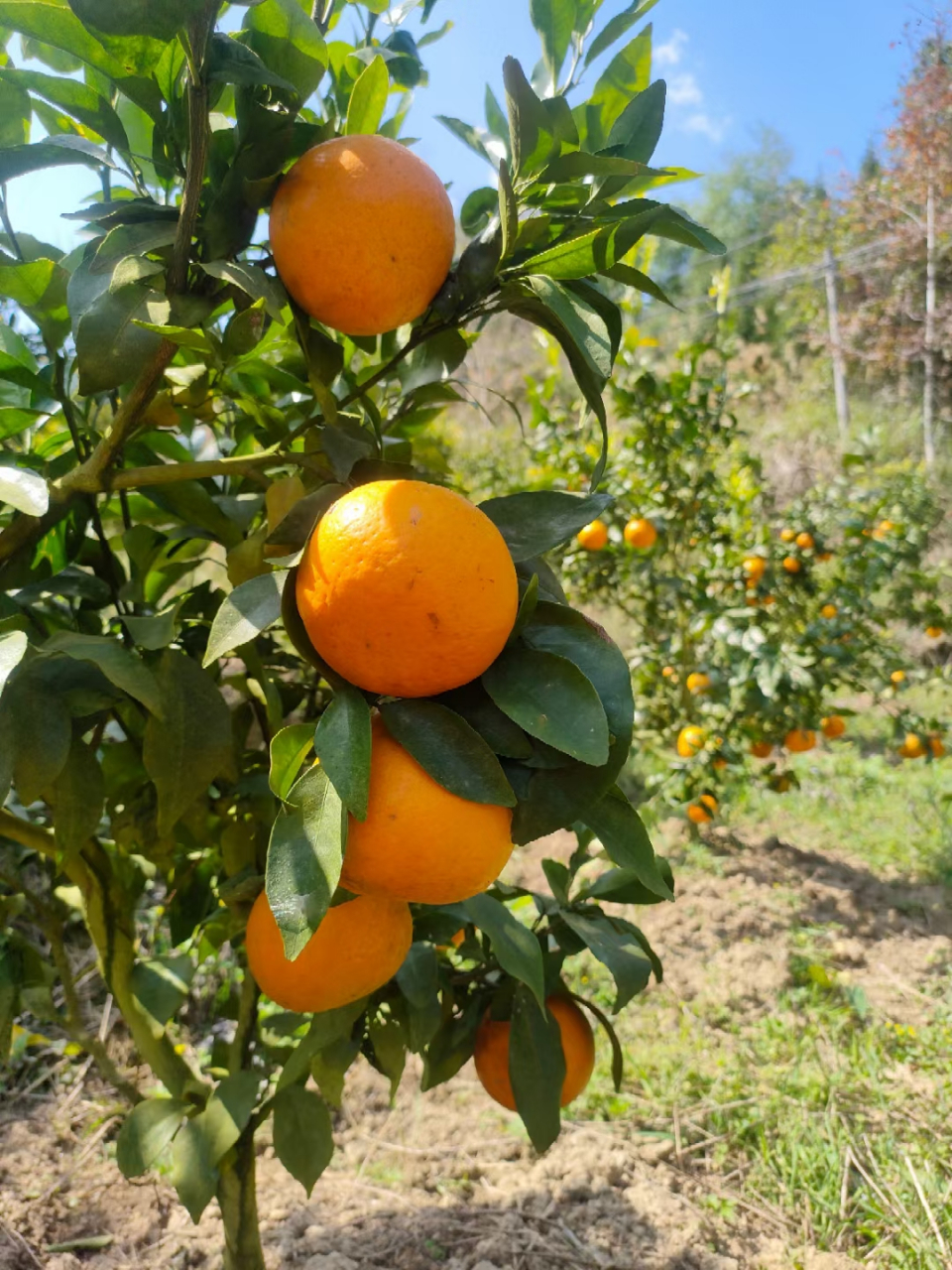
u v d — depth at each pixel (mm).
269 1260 853
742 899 1706
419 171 368
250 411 508
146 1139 549
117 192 511
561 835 1923
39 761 429
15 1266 847
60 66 475
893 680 2029
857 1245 944
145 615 503
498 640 327
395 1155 1040
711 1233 935
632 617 2188
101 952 569
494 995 586
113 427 414
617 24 403
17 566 496
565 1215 945
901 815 2090
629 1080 1188
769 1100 1146
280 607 349
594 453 2088
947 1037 1288
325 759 323
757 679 1698
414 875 340
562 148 365
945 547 3244
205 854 624
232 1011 736
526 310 421
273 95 378
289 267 371
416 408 565
